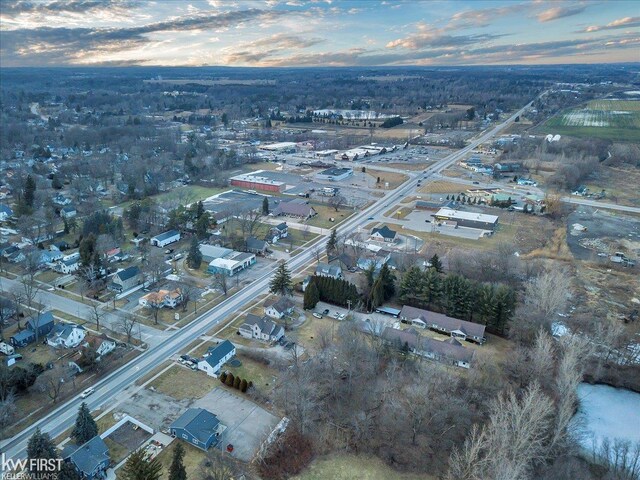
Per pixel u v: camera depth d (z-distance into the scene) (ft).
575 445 213.87
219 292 345.10
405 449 207.92
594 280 376.27
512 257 383.45
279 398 230.89
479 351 280.31
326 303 335.06
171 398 233.35
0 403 212.23
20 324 290.15
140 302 322.75
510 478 162.71
